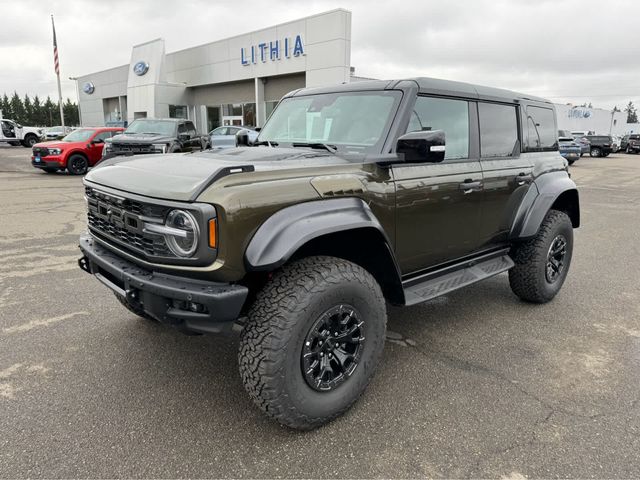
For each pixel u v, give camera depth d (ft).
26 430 8.69
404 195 10.35
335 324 8.82
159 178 8.64
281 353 7.98
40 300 14.96
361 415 9.39
